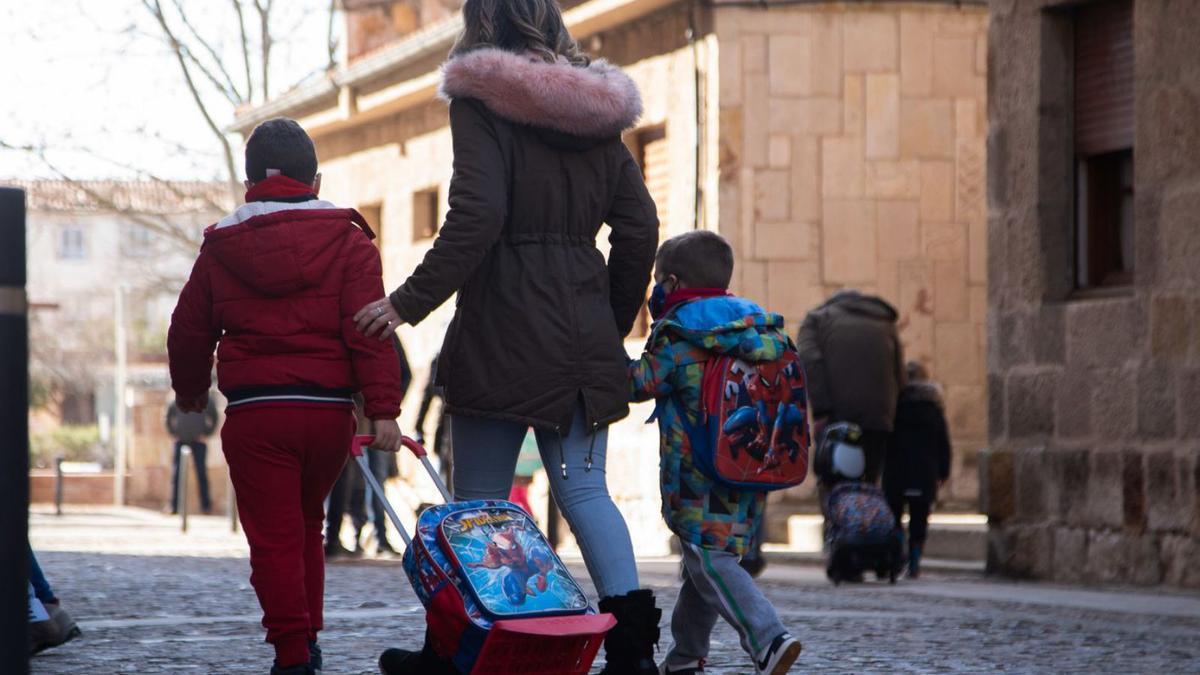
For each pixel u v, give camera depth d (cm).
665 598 1140
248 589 1160
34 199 3856
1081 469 1330
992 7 1441
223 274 598
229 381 593
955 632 920
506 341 575
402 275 2856
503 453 587
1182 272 1242
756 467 607
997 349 1430
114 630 886
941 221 1994
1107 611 1059
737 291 1950
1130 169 1340
